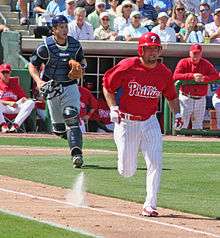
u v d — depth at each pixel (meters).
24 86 54.28
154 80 24.91
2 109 52.44
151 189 24.73
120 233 21.42
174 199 28.39
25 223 22.00
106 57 57.31
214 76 53.28
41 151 43.41
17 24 63.19
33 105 52.66
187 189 30.91
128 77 24.83
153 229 22.25
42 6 62.72
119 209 25.69
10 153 42.09
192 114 54.19
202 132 54.44
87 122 54.94
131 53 57.22
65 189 29.64
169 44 57.38
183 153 44.78
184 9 61.69
